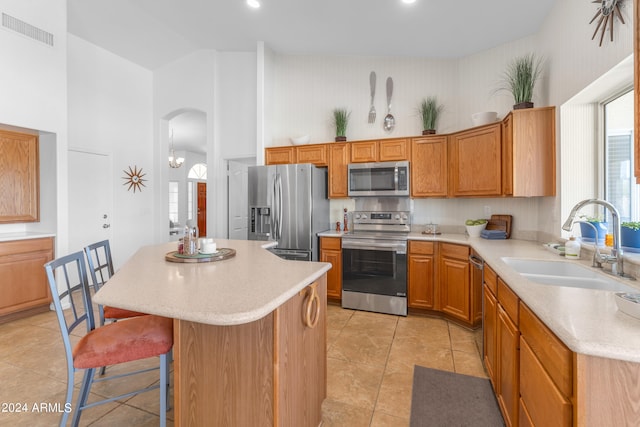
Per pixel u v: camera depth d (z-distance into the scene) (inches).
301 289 55.5
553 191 102.3
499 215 129.5
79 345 57.6
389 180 142.0
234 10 133.7
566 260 81.2
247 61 184.4
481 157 120.8
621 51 68.6
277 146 171.6
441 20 116.6
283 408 51.1
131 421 68.8
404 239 132.0
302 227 148.1
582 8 85.7
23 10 127.0
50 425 67.4
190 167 373.4
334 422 69.0
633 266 63.5
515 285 57.6
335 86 168.4
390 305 134.7
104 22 160.2
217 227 189.6
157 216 211.6
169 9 142.9
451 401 75.7
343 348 103.4
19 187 134.2
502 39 126.8
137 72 202.4
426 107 144.0
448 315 127.3
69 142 167.9
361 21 125.3
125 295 49.8
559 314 42.8
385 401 76.0
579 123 97.2
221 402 51.5
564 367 38.3
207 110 191.2
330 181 155.9
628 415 34.5
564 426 37.5
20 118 125.8
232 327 50.9
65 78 140.9
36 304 130.6
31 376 85.7
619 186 88.7
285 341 51.9
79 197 173.8
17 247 124.6
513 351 59.8
